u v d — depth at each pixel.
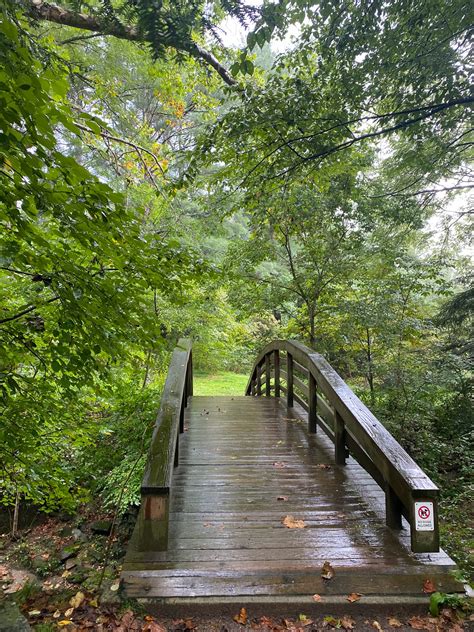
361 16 3.71
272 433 4.96
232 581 2.22
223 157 4.64
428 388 6.12
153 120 11.30
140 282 1.98
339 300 6.95
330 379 4.20
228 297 8.08
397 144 6.29
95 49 6.82
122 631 2.01
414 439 5.44
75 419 2.67
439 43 3.84
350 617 2.12
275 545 2.56
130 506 4.03
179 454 4.20
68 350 2.07
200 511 3.00
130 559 2.39
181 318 7.34
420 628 2.04
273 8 2.94
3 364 2.18
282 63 4.18
